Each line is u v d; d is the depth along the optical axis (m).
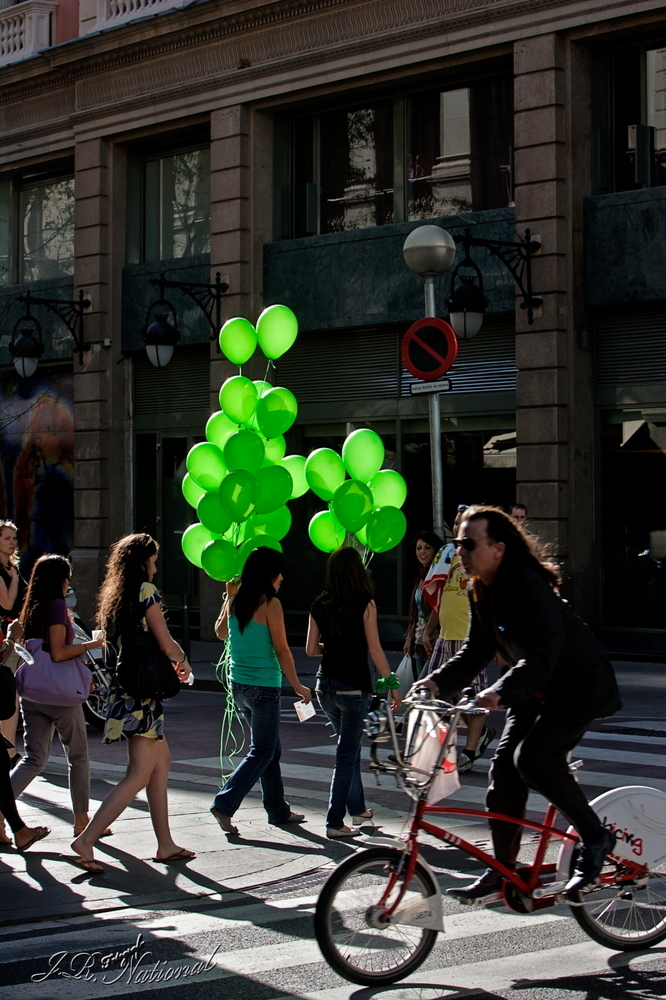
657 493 16.02
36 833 7.16
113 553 7.04
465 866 6.69
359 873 4.93
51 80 22.62
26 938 5.64
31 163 23.56
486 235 17.00
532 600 4.94
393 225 18.00
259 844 7.32
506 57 16.97
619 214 15.92
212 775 9.61
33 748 7.45
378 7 17.70
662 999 4.73
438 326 11.01
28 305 21.17
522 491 16.33
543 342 16.12
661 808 5.38
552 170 16.06
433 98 18.14
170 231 21.66
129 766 6.89
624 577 16.38
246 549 8.52
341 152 19.27
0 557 8.13
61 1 23.12
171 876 6.64
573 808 5.09
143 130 21.33
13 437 23.91
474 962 5.18
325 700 7.57
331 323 18.67
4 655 7.30
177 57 20.34
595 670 5.05
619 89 16.47
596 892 5.26
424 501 18.05
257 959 5.30
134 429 21.97
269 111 19.72
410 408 18.12
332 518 8.85
